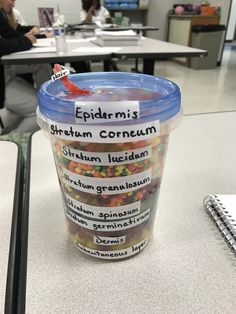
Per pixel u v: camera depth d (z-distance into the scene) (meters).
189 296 0.33
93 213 0.35
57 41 1.76
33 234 0.43
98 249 0.37
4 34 2.24
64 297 0.33
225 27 4.81
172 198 0.51
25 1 4.70
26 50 1.80
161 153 0.34
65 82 0.35
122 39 1.98
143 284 0.35
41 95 0.32
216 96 3.34
